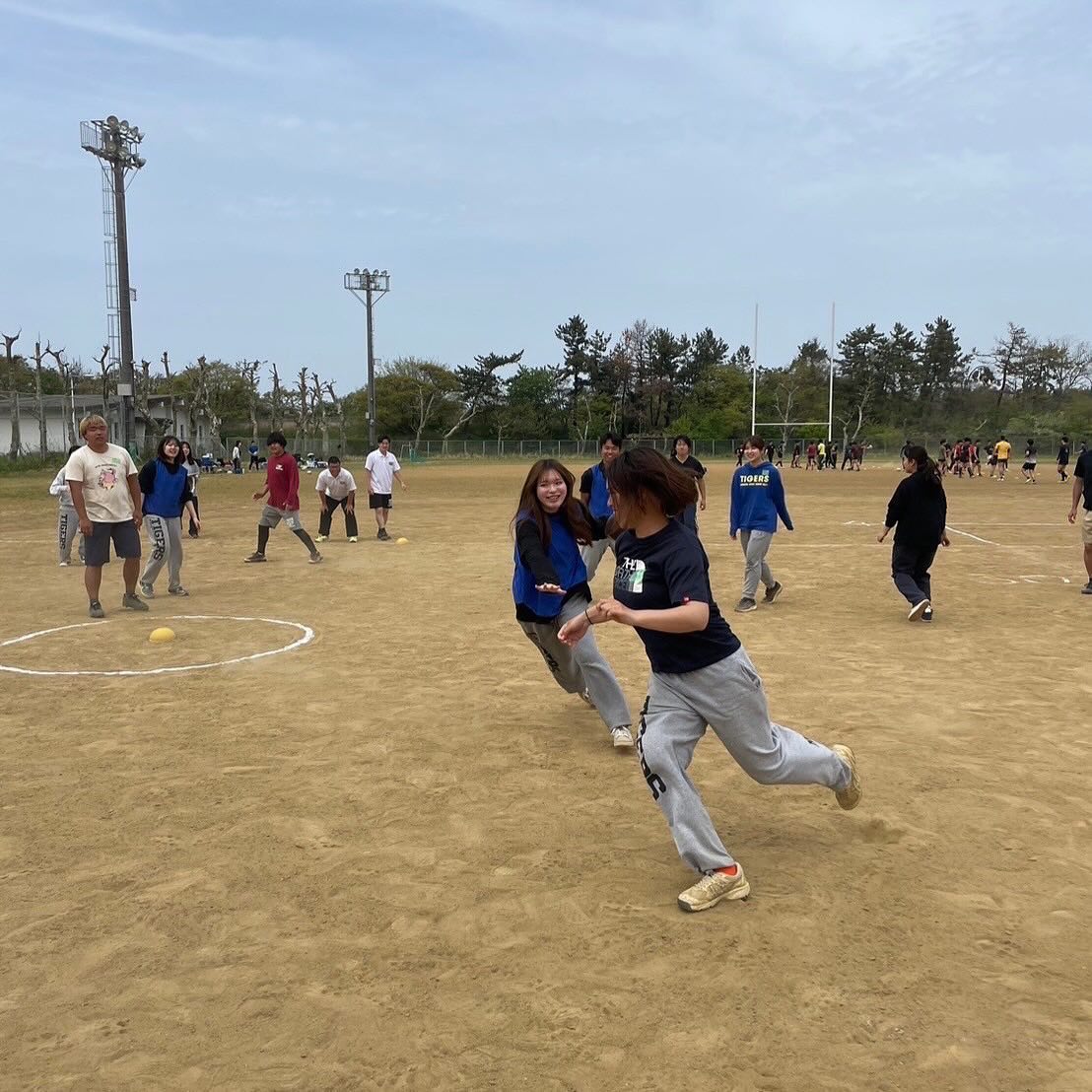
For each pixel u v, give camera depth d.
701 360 99.94
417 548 16.75
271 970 3.38
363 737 6.01
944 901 3.85
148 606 10.77
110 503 10.09
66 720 6.41
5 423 59.75
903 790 5.05
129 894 3.96
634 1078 2.79
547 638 5.82
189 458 18.42
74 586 12.30
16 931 3.67
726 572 13.60
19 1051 2.95
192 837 4.52
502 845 4.41
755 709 3.86
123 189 32.94
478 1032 3.01
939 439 83.38
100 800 4.98
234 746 5.85
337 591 11.94
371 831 4.57
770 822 4.66
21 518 22.56
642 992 3.21
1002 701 6.80
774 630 9.39
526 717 6.45
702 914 3.74
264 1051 2.93
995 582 12.49
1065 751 5.70
